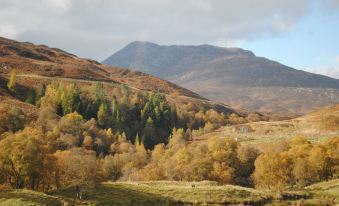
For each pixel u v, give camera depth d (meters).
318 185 85.19
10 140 77.19
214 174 129.88
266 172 114.94
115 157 163.38
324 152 115.19
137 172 140.75
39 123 183.25
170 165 136.25
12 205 48.78
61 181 85.12
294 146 139.00
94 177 86.19
